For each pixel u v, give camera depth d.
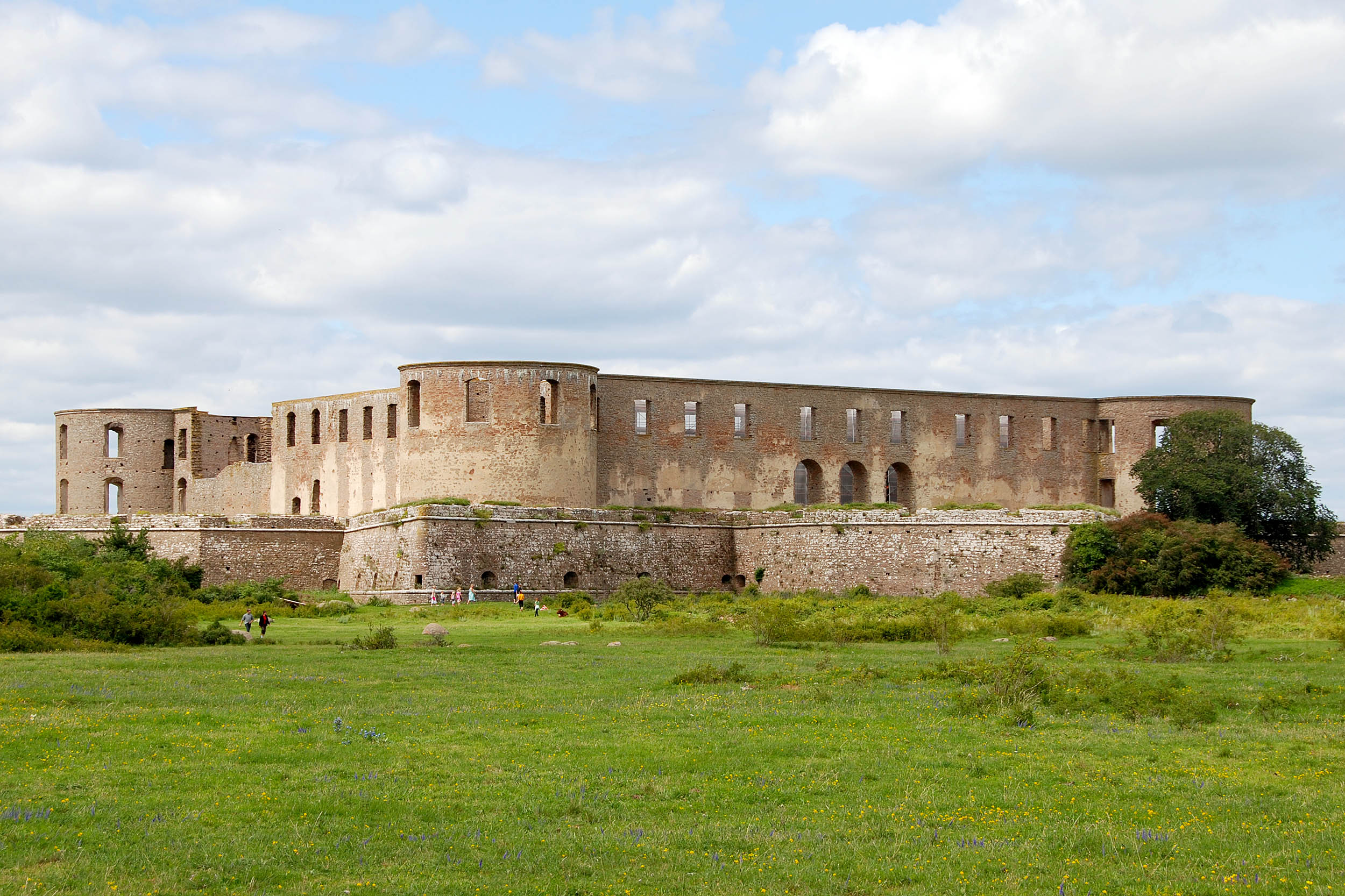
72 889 17.27
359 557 86.94
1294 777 23.78
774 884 17.86
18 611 52.22
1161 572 77.56
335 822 20.59
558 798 22.19
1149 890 17.59
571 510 85.50
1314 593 75.88
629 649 49.59
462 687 36.19
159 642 52.19
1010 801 22.16
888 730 28.44
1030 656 36.19
